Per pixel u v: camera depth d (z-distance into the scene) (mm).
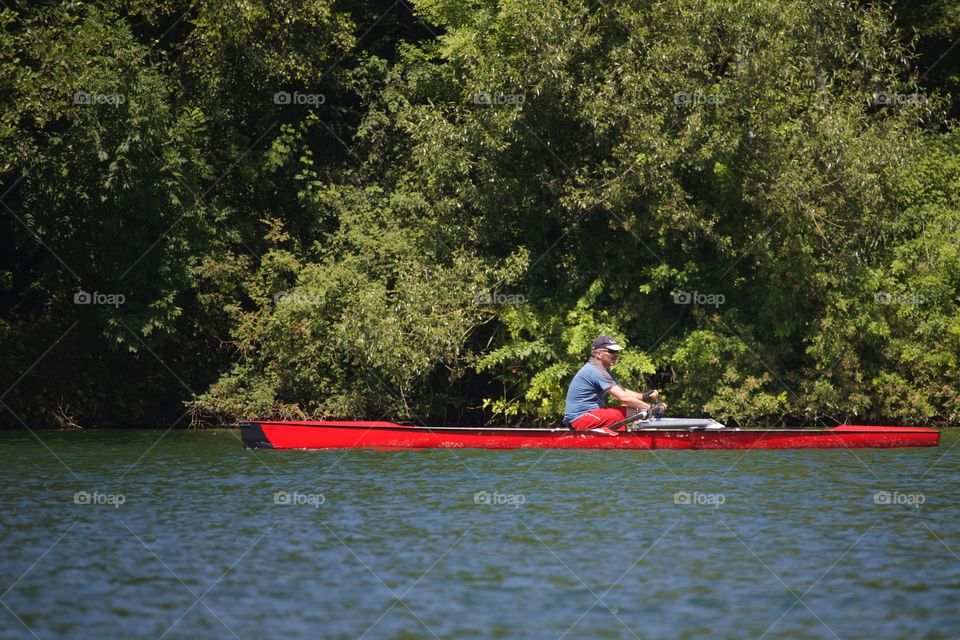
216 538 36406
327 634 26328
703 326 76438
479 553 34250
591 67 74625
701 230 75188
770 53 72000
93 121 70812
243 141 84500
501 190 75500
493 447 61531
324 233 82188
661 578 31312
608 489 46625
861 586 30469
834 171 73812
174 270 75938
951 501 43531
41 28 71438
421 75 87625
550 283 79875
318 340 75812
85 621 27250
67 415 79250
